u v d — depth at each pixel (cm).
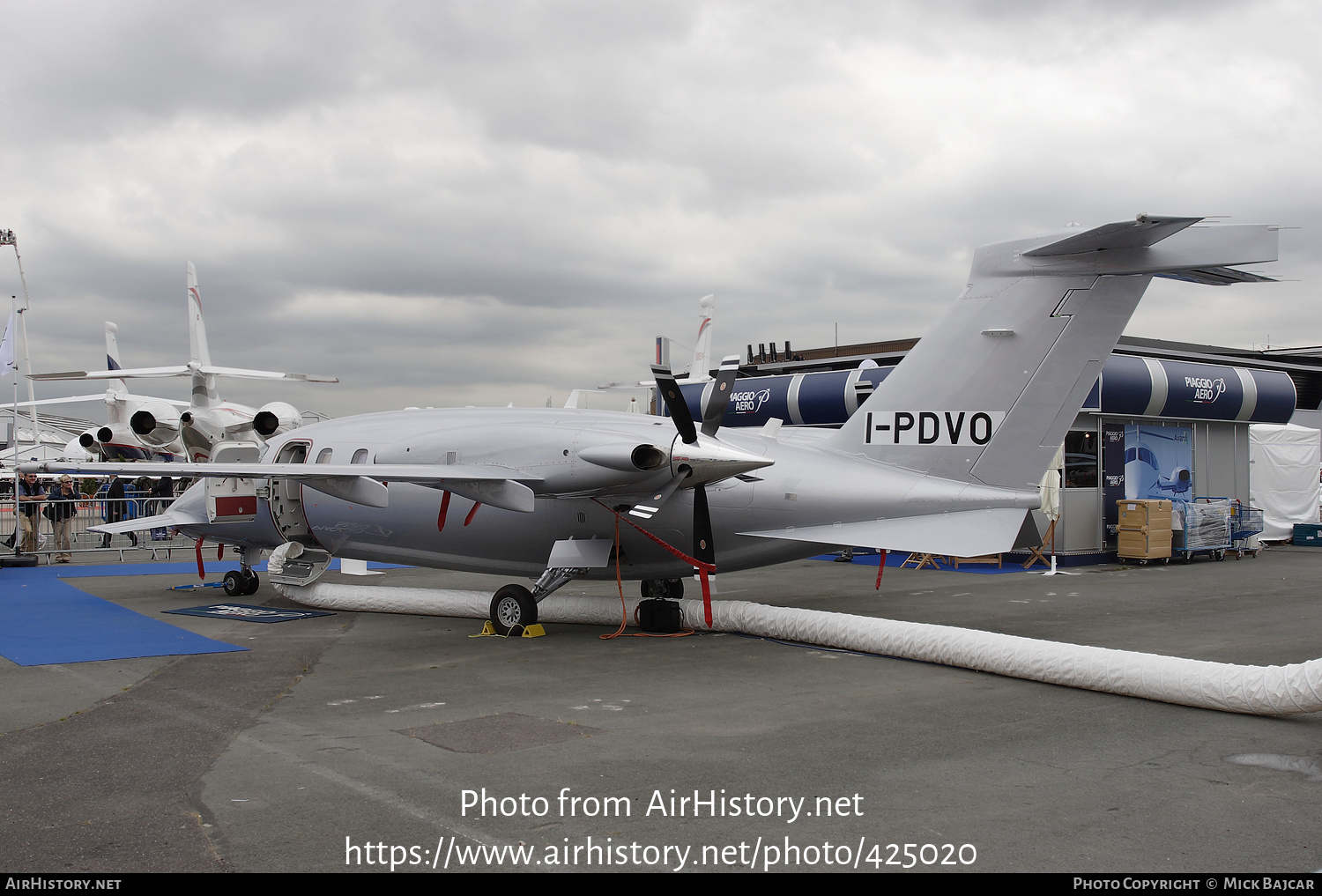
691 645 1058
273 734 673
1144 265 980
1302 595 1480
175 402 2544
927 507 1061
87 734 674
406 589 1342
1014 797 530
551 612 1224
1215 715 724
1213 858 442
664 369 966
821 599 1427
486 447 1112
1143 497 2108
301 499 1358
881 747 634
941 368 1084
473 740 654
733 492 1090
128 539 2803
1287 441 2567
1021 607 1338
